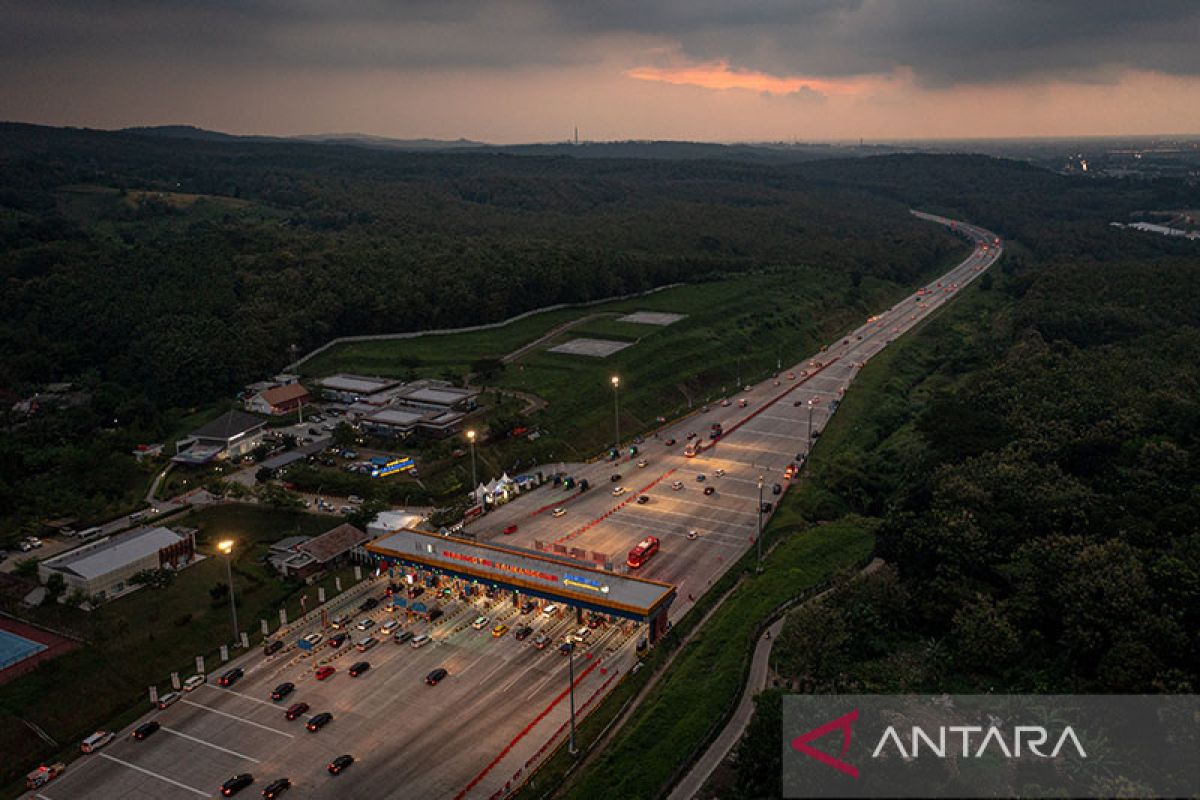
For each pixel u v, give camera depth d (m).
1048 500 131.88
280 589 141.62
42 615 130.25
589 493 184.88
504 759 100.19
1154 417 170.38
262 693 115.12
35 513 161.38
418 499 176.62
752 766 87.75
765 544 156.38
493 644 125.81
